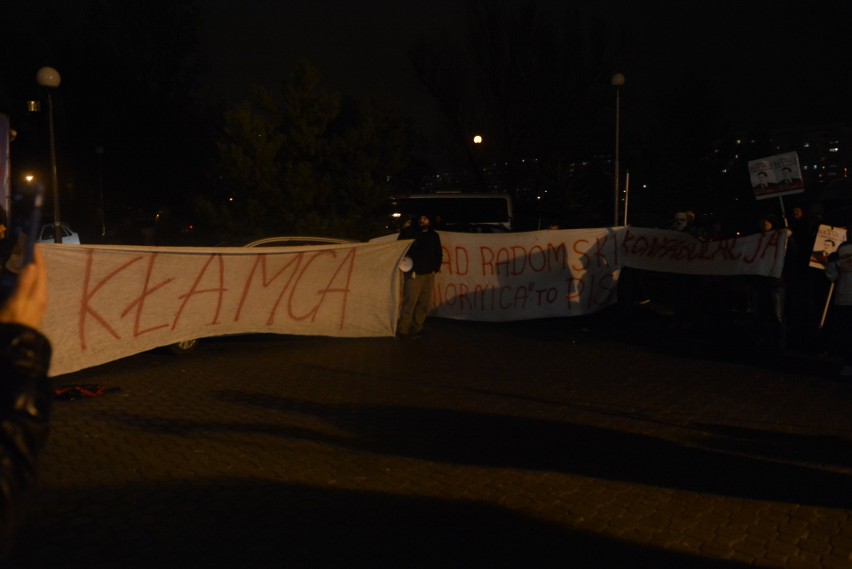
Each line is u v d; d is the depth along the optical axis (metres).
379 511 5.31
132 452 6.40
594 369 9.81
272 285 10.67
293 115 18.58
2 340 1.53
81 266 8.73
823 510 5.40
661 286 15.97
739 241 11.53
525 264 13.47
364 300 11.52
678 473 6.11
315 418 7.48
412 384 8.87
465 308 13.63
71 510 5.25
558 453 6.54
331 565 4.52
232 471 6.01
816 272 11.72
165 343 9.70
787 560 4.68
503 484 5.82
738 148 24.23
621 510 5.38
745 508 5.43
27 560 4.53
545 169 32.72
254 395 8.31
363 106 19.58
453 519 5.20
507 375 9.46
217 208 18.41
